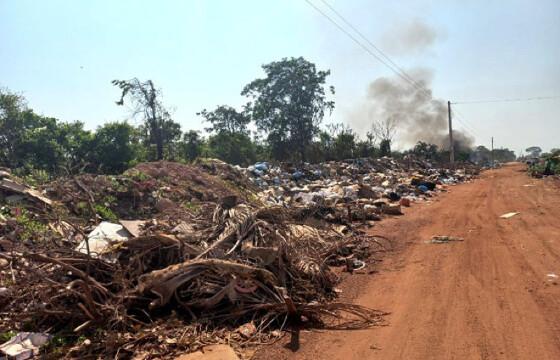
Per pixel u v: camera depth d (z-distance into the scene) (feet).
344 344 18.26
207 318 20.49
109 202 41.70
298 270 26.00
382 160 127.54
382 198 69.97
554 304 21.17
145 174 51.80
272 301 21.85
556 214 49.34
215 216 31.35
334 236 37.27
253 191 64.18
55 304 20.13
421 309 21.77
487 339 17.78
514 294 22.99
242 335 19.13
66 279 21.79
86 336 18.60
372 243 38.14
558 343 17.04
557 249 32.42
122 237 29.30
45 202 36.60
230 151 129.70
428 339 18.17
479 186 98.12
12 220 30.48
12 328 18.83
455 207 61.87
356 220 49.83
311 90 138.10
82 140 73.97
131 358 17.25
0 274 22.25
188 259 23.71
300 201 61.31
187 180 55.42
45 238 28.04
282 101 139.54
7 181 37.55
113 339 17.83
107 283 21.49
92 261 22.33
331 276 27.71
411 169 127.85
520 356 16.17
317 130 142.72
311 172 87.30
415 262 31.42
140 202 44.34
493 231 41.39
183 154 115.03
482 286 24.70
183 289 21.88
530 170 133.80
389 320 20.66
